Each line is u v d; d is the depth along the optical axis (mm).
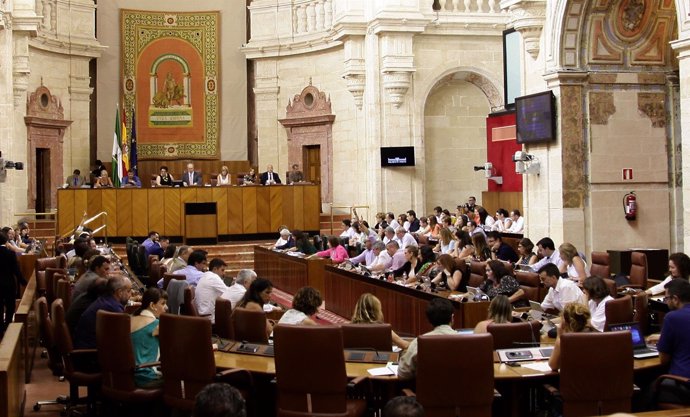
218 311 7855
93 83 23047
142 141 23250
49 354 7641
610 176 12453
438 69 19984
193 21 23625
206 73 23656
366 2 20125
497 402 6117
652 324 8406
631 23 12297
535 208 13047
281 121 23359
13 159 18312
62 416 7480
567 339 5496
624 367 5547
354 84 20500
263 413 6363
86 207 18438
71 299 9078
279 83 23562
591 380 5508
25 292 10852
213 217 19000
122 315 6441
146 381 6633
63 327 7121
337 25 20328
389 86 19625
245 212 19391
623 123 12484
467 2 20000
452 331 6055
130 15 23188
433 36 19938
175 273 10781
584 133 12367
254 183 20562
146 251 14812
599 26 12211
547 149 12664
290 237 17328
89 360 7180
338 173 22266
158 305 6988
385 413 3500
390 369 5914
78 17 22078
